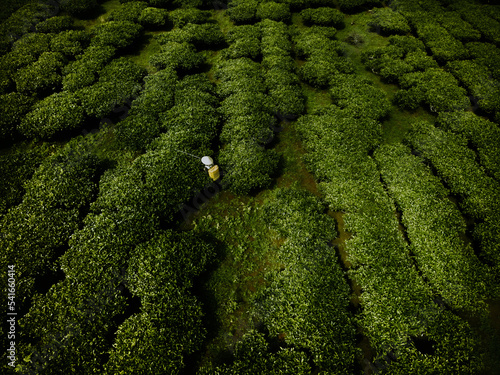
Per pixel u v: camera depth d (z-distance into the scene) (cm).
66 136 2797
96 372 1506
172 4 4322
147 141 2595
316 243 1981
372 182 2319
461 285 1822
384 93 3111
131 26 3762
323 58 3419
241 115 2766
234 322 1798
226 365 1609
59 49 3462
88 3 4106
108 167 2567
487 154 2536
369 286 1806
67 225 2039
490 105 2952
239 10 4069
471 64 3375
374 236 2014
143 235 1980
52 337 1586
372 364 1636
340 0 4294
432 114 3052
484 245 2014
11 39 3653
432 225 2075
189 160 2389
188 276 1839
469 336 1662
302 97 3078
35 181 2277
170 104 2880
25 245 1919
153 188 2208
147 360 1507
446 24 3981
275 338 1725
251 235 2156
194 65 3344
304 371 1524
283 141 2780
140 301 1827
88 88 3002
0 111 2786
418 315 1716
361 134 2650
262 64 3438
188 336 1611
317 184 2422
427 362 1555
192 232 2084
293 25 4066
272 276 1922
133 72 3219
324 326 1633
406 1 4431
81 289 1734
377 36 4012
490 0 4488
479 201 2211
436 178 2398
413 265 1930
